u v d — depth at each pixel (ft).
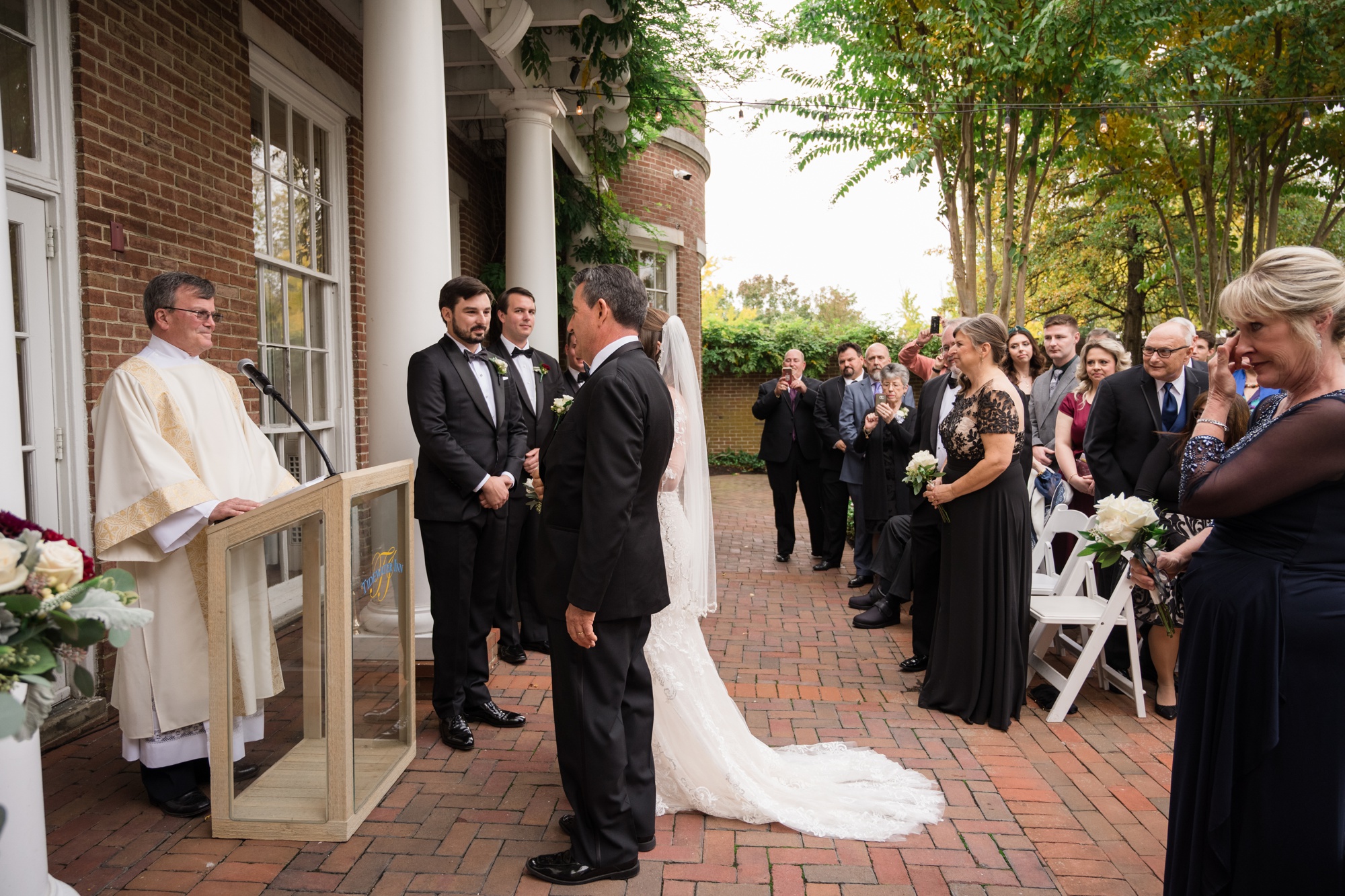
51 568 4.80
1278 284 5.89
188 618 9.39
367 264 13.56
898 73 25.49
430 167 13.42
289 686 8.87
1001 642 12.26
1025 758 11.32
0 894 6.70
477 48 20.88
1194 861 6.47
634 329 8.24
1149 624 13.01
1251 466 5.97
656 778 9.75
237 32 15.70
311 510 8.69
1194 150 31.22
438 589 11.43
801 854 8.83
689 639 9.78
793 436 24.72
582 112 24.81
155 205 13.44
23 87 11.41
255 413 16.40
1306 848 5.91
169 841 8.91
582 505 7.80
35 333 11.50
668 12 24.52
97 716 11.94
